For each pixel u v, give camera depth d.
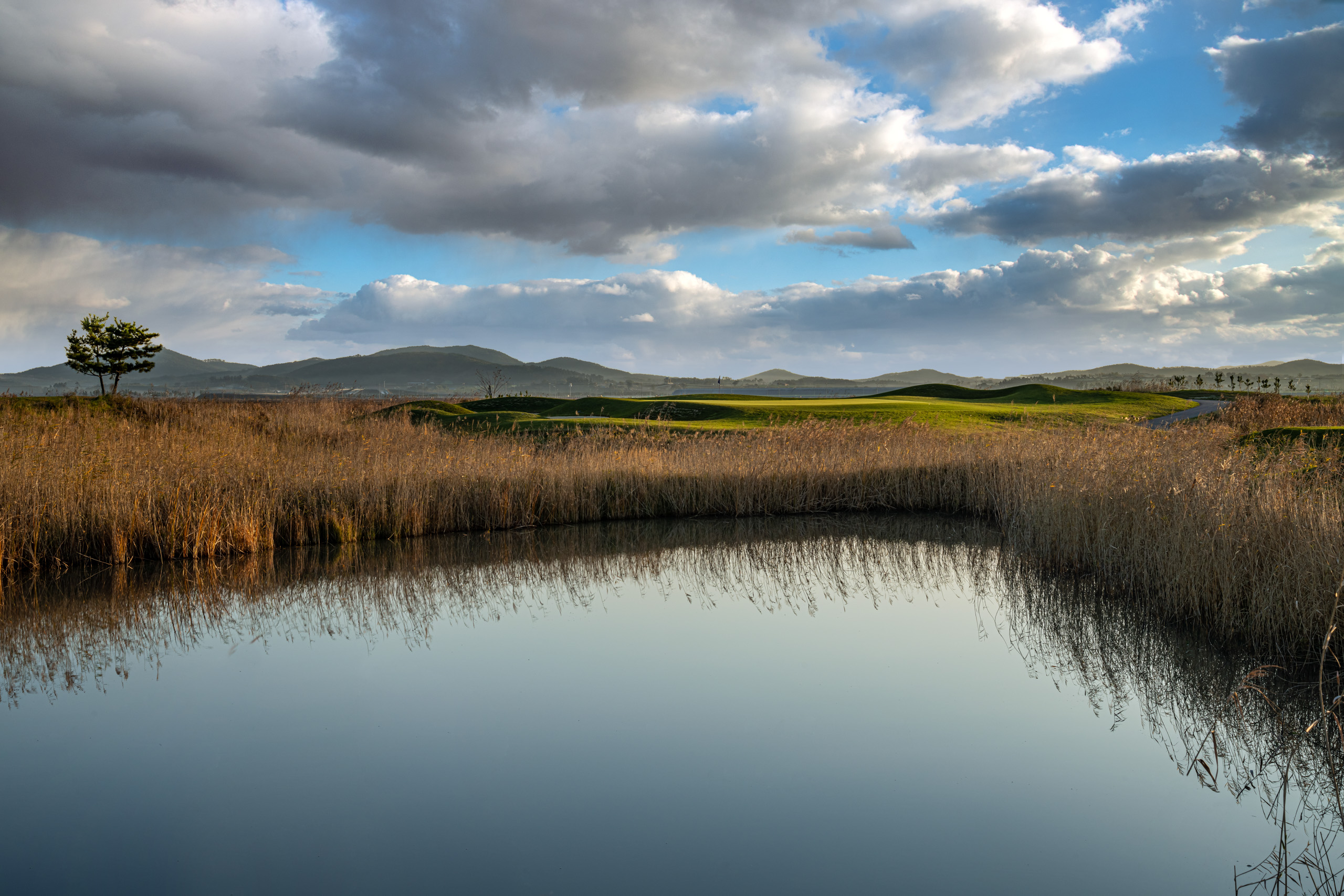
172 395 24.66
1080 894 3.99
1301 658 7.19
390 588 10.46
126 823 4.72
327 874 4.18
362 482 14.20
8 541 10.81
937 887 4.06
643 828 4.66
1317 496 8.46
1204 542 8.37
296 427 21.36
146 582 10.65
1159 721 6.12
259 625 8.80
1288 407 23.69
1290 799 4.98
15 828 4.68
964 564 11.82
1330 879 4.12
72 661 7.65
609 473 16.12
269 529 12.52
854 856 4.36
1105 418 28.69
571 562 12.05
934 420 26.59
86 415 18.55
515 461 15.89
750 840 4.54
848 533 14.26
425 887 4.06
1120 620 8.68
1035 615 9.02
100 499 11.83
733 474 16.20
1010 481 14.72
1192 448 12.00
